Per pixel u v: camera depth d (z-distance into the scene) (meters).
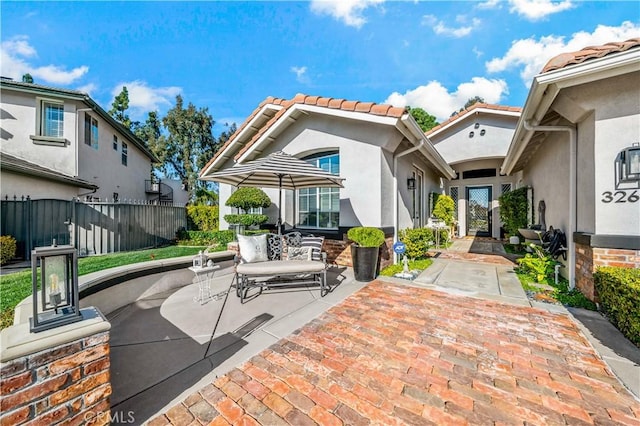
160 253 8.25
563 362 3.00
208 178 6.59
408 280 6.29
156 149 29.84
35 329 1.85
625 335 3.51
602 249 4.30
